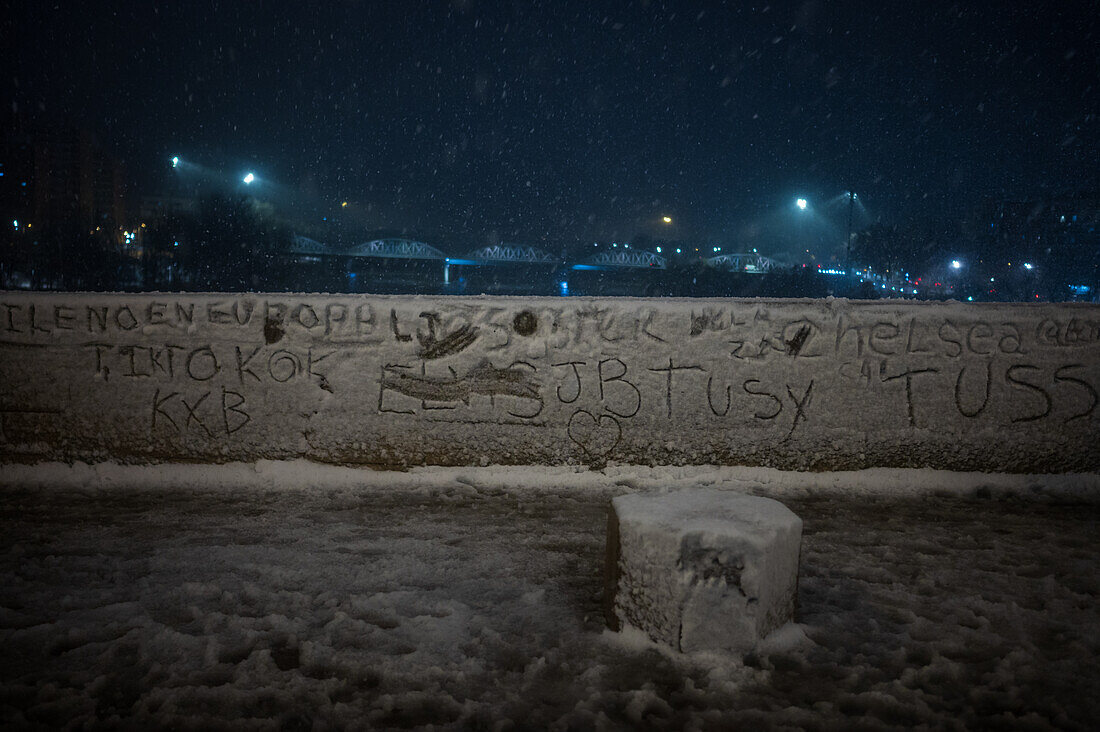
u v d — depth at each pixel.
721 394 5.48
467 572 3.77
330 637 3.05
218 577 3.66
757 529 2.99
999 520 4.74
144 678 2.75
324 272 112.19
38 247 83.44
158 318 5.50
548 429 5.52
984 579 3.71
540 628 3.17
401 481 5.44
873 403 5.46
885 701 2.62
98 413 5.53
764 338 5.46
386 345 5.50
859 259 91.94
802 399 5.47
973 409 5.44
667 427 5.50
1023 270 76.94
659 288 109.50
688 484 5.38
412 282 147.00
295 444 5.53
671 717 2.55
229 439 5.54
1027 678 2.78
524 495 5.20
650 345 5.48
